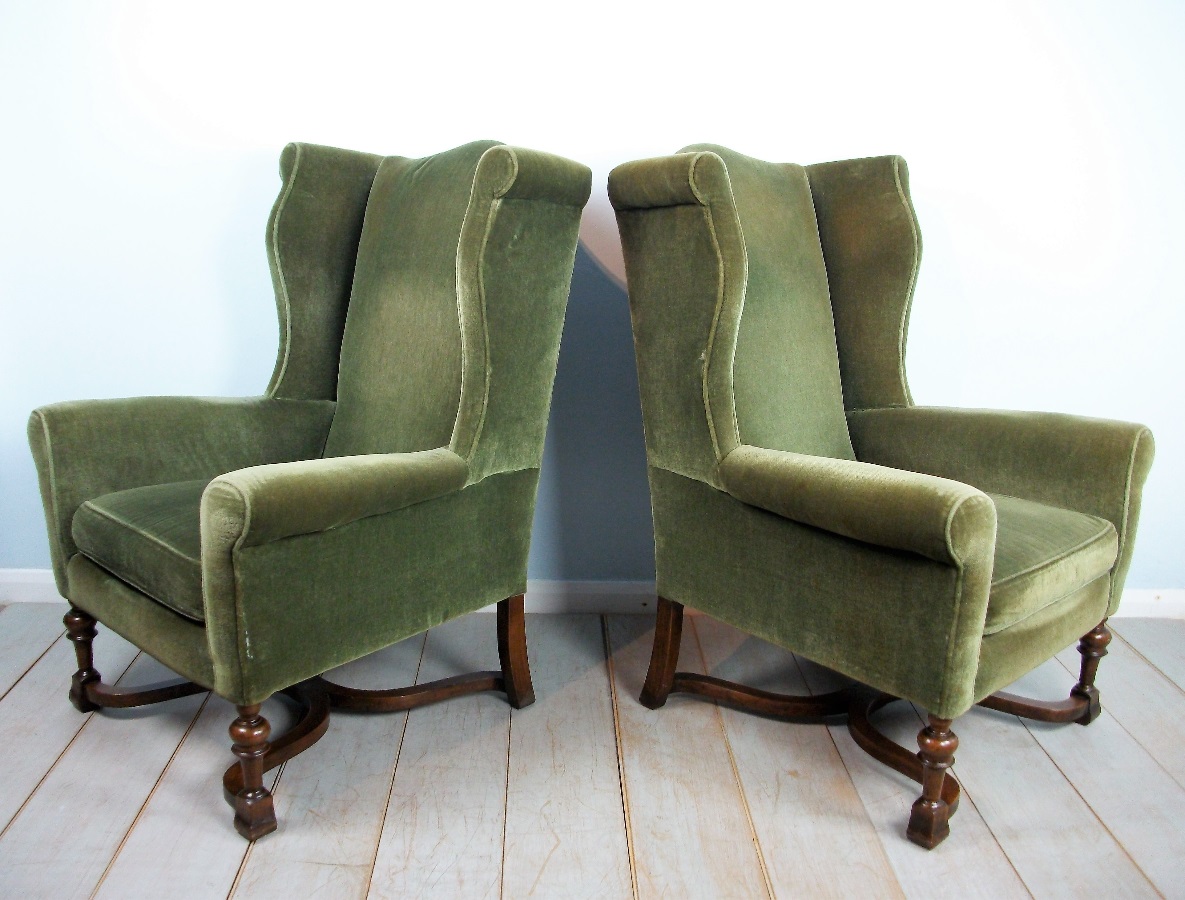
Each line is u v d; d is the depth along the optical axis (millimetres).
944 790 1352
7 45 1801
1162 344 1977
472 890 1199
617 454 1996
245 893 1185
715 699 1688
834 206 1762
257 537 1143
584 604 2062
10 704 1616
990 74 1870
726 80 1861
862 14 1841
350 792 1396
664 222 1436
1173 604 2080
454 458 1410
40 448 1454
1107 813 1385
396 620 1374
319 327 1735
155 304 1922
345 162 1717
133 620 1344
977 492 1124
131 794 1380
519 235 1411
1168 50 1858
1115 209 1919
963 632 1162
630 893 1199
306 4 1806
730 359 1412
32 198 1863
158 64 1820
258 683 1204
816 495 1252
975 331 1982
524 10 1818
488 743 1536
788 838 1312
